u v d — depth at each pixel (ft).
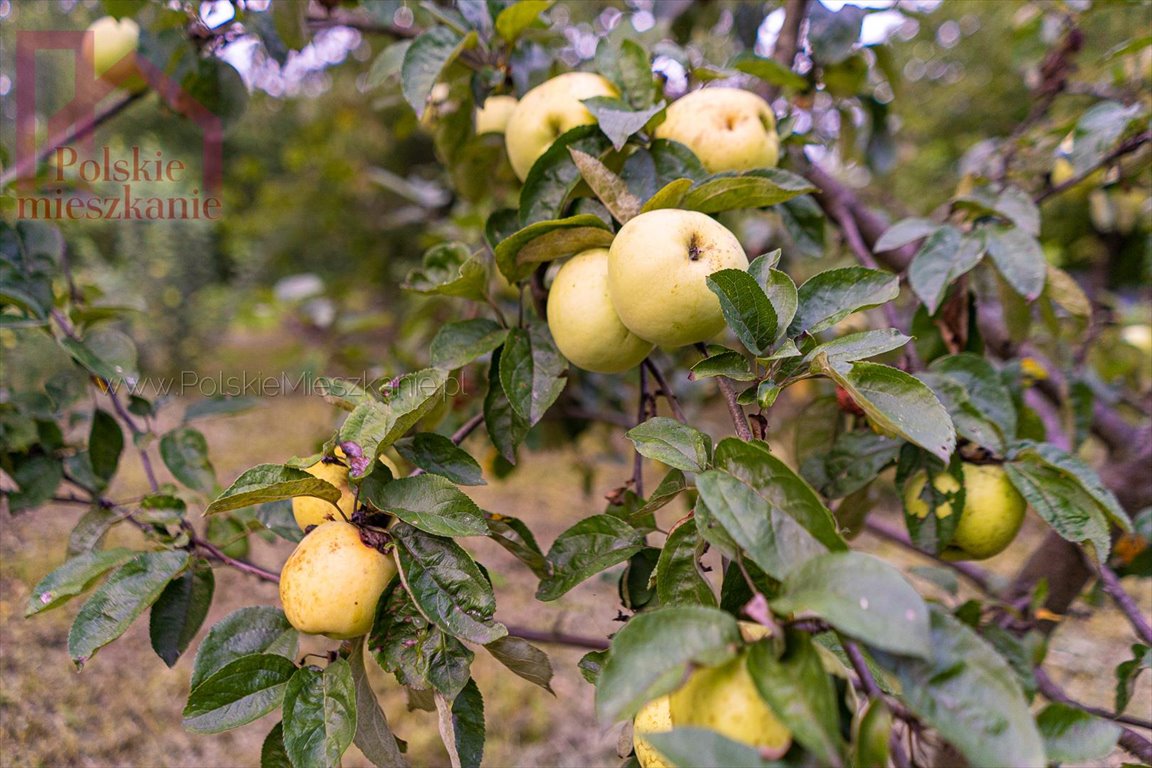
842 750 0.93
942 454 1.18
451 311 3.57
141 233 7.63
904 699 1.01
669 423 1.33
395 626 1.34
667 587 1.28
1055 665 2.82
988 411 1.81
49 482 2.06
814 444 2.11
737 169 1.75
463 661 1.34
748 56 1.95
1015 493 1.74
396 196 7.11
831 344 1.30
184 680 2.67
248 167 6.88
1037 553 2.20
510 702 2.96
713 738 0.97
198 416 2.14
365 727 1.38
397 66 2.02
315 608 1.31
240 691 1.32
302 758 1.25
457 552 1.34
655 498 1.41
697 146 1.74
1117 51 2.12
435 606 1.31
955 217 2.09
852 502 2.13
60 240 2.10
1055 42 2.73
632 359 1.55
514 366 1.65
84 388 2.10
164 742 2.39
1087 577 2.12
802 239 2.14
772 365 1.29
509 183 2.51
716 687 1.04
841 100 2.67
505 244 1.50
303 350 4.69
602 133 1.67
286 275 8.32
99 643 1.35
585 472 3.51
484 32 1.96
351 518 1.39
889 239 2.00
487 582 1.32
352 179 5.74
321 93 7.18
